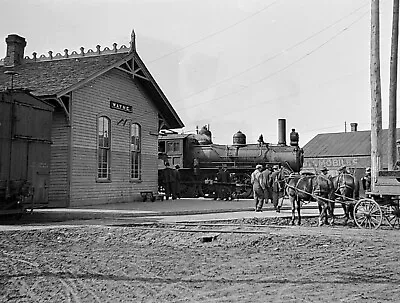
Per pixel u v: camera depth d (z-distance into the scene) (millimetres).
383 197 15570
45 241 11883
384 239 12469
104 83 23500
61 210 19297
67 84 20625
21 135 15562
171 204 24438
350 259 9898
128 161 25484
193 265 9203
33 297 6785
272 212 20891
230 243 11836
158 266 9094
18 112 15484
